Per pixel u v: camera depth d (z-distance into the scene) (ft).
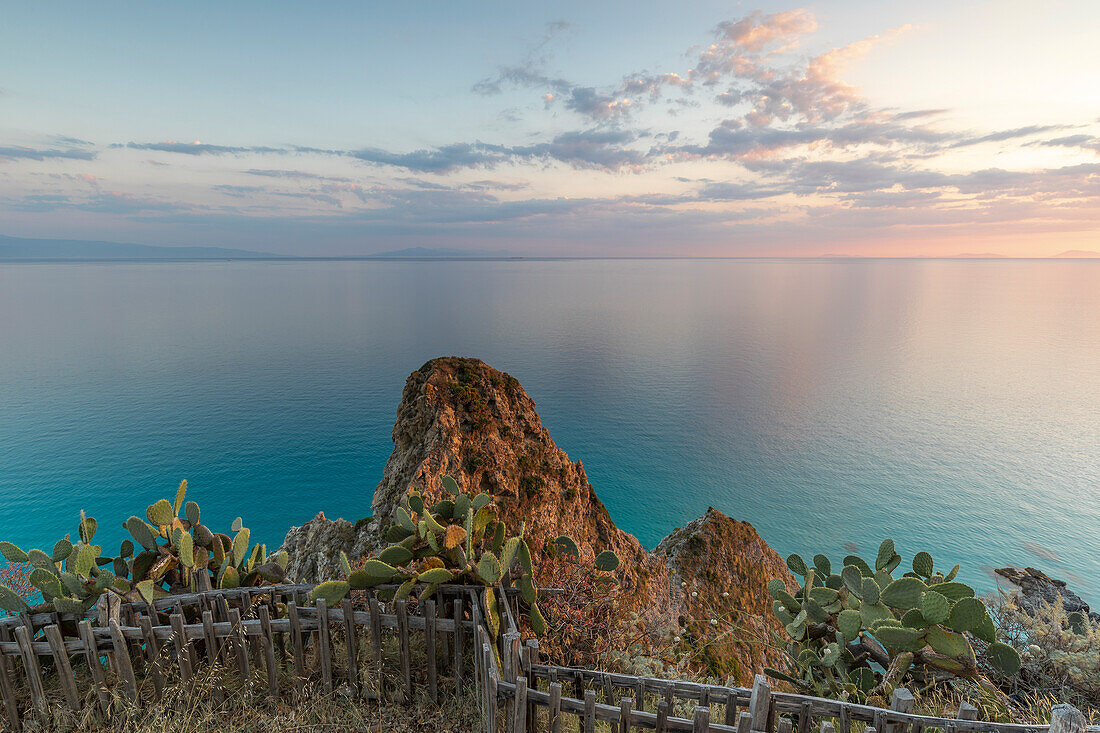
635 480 327.67
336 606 18.70
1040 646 21.97
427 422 37.29
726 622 36.88
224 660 17.94
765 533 266.36
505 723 14.38
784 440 404.57
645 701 15.78
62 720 16.65
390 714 17.24
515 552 18.85
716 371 639.76
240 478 307.99
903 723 13.14
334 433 388.16
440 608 18.60
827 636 22.30
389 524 31.22
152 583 17.87
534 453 38.96
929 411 483.51
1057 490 318.24
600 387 564.30
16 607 17.19
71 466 316.81
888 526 274.77
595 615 22.43
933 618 17.46
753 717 13.24
